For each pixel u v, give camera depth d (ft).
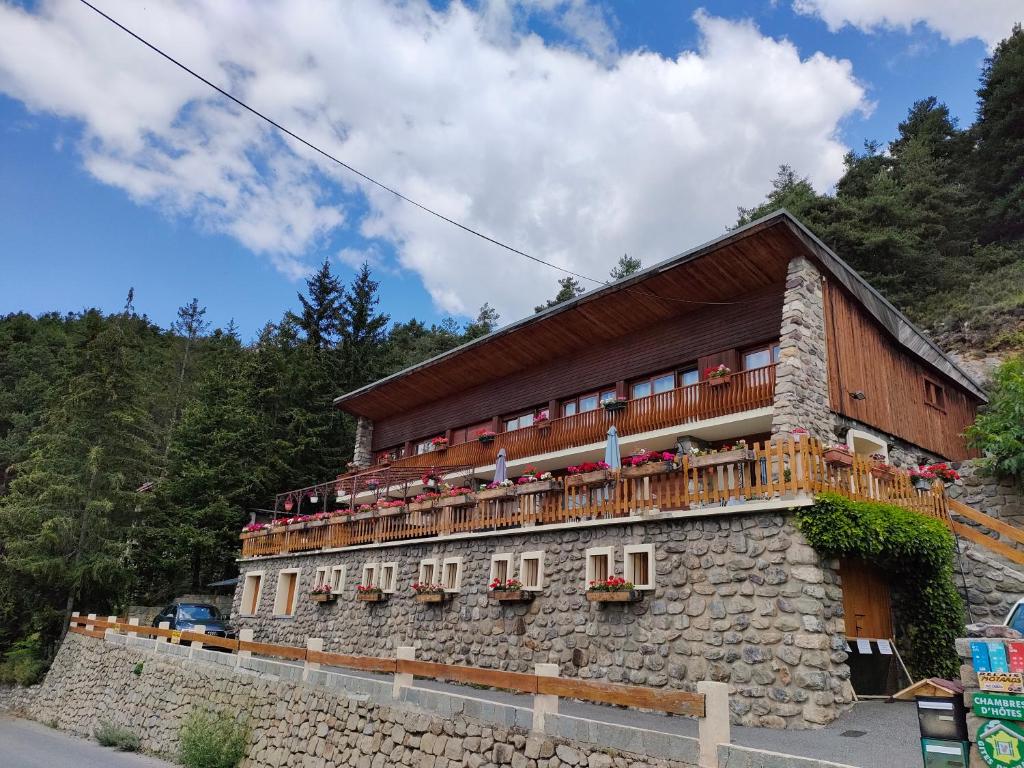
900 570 36.45
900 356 56.80
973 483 50.85
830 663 29.19
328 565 60.29
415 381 78.13
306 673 33.76
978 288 95.50
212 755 34.14
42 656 70.13
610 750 19.99
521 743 22.47
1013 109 112.57
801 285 45.50
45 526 69.31
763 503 31.73
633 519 36.58
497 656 42.04
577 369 64.08
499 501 46.16
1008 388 51.52
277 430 98.99
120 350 81.51
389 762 26.94
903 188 113.09
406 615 50.14
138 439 79.77
